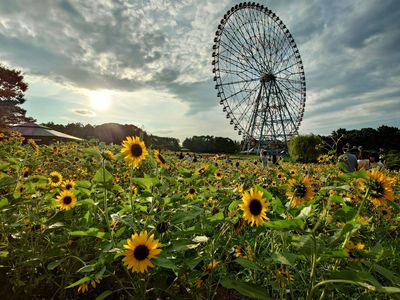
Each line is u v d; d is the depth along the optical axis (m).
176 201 2.47
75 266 2.35
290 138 28.55
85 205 2.70
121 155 2.26
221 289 2.41
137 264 1.60
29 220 2.43
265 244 2.77
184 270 1.88
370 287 1.27
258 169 8.19
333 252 1.49
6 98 25.86
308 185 2.18
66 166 5.68
